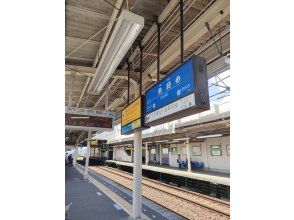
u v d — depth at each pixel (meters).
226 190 11.92
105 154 46.16
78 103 10.34
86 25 4.62
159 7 4.01
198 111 2.81
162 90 3.47
